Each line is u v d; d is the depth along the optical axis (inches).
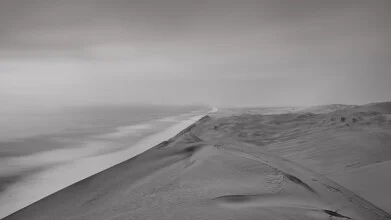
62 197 197.9
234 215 112.4
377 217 157.9
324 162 300.4
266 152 301.0
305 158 319.0
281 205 130.6
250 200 136.0
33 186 242.8
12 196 218.1
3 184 248.8
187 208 125.1
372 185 221.0
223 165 204.1
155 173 219.9
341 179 241.9
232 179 173.2
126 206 145.6
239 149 287.7
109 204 159.3
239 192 147.2
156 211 126.6
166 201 139.9
